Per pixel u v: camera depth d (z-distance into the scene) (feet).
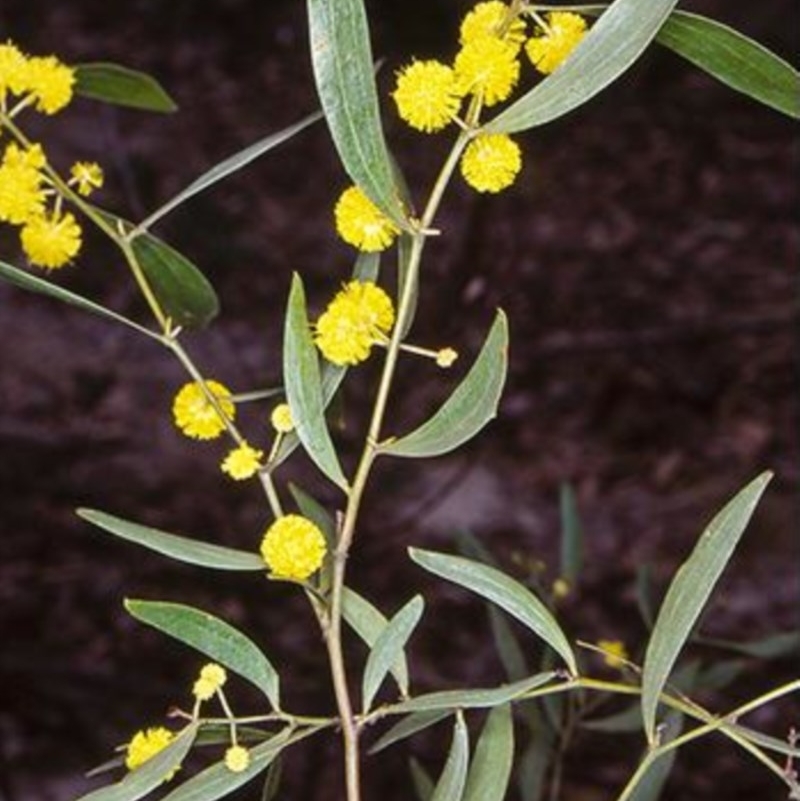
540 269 26.99
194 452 21.47
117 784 4.84
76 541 19.26
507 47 5.05
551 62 5.24
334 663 5.11
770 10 29.30
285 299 25.07
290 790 14.70
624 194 29.73
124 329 24.38
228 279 24.23
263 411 21.71
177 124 31.32
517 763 11.23
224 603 17.56
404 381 18.13
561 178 29.73
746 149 31.71
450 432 5.11
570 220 28.60
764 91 5.28
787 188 30.50
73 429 22.15
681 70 32.48
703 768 15.80
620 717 8.21
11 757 15.48
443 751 14.61
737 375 23.77
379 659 4.99
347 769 5.02
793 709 15.89
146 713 15.85
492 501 21.22
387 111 28.22
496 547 20.47
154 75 32.71
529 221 28.35
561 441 22.67
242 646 5.04
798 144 31.73
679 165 30.83
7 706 15.80
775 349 24.40
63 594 18.33
